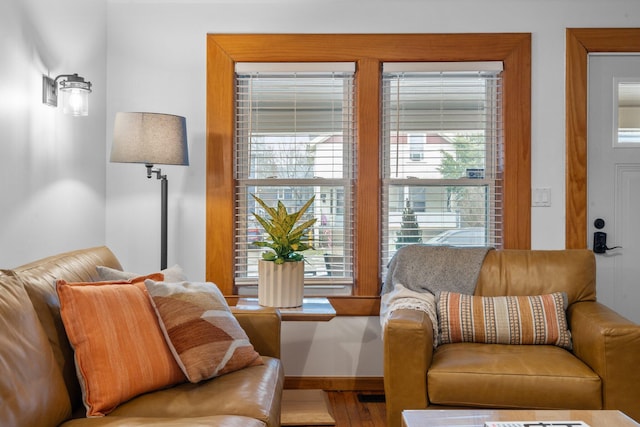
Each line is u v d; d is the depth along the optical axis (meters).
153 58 3.60
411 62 3.60
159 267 3.62
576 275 3.05
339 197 3.68
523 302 2.89
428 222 3.67
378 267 3.61
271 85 3.65
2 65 2.37
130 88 3.60
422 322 2.57
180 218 3.62
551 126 3.59
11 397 1.49
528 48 3.57
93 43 3.37
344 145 3.67
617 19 3.58
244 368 2.27
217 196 3.59
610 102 3.62
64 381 1.89
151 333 2.06
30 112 2.62
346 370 3.61
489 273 3.13
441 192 3.67
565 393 2.43
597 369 2.48
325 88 3.66
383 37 3.58
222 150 3.58
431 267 3.16
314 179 3.67
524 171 3.58
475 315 2.86
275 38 3.58
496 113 3.64
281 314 2.93
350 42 3.58
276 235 3.09
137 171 3.61
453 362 2.56
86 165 3.29
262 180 3.66
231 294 3.60
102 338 1.91
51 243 2.84
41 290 1.93
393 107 3.66
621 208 3.63
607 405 2.44
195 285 2.34
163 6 3.60
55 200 2.89
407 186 3.67
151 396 1.98
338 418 3.14
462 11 3.59
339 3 3.59
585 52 3.57
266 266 3.07
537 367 2.50
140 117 2.93
